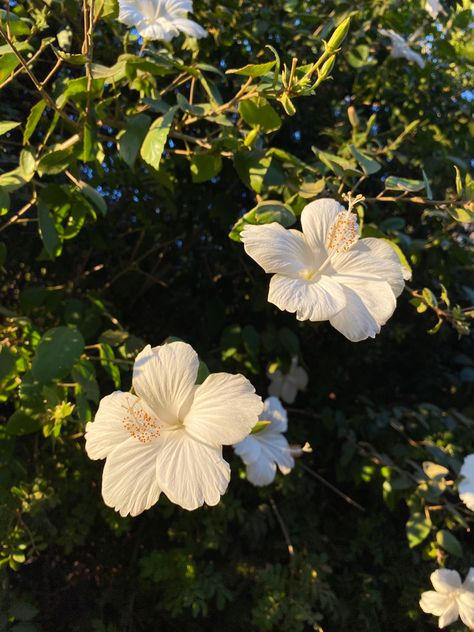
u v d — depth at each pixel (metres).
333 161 0.36
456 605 0.43
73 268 0.51
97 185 0.46
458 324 0.37
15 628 0.37
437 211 0.43
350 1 0.48
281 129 0.54
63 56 0.30
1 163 0.44
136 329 0.56
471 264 0.54
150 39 0.35
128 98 0.47
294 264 0.29
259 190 0.35
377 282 0.30
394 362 0.66
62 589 0.46
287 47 0.50
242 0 0.47
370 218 0.51
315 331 0.57
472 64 0.54
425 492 0.46
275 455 0.44
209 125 0.49
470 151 0.57
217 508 0.48
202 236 0.56
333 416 0.55
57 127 0.45
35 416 0.31
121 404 0.28
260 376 0.58
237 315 0.54
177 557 0.46
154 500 0.27
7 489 0.38
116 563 0.49
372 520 0.55
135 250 0.51
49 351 0.30
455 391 0.66
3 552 0.37
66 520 0.44
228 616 0.49
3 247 0.37
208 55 0.48
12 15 0.33
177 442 0.27
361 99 0.56
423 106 0.55
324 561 0.50
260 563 0.51
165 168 0.42
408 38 0.55
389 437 0.55
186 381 0.28
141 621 0.48
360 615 0.51
